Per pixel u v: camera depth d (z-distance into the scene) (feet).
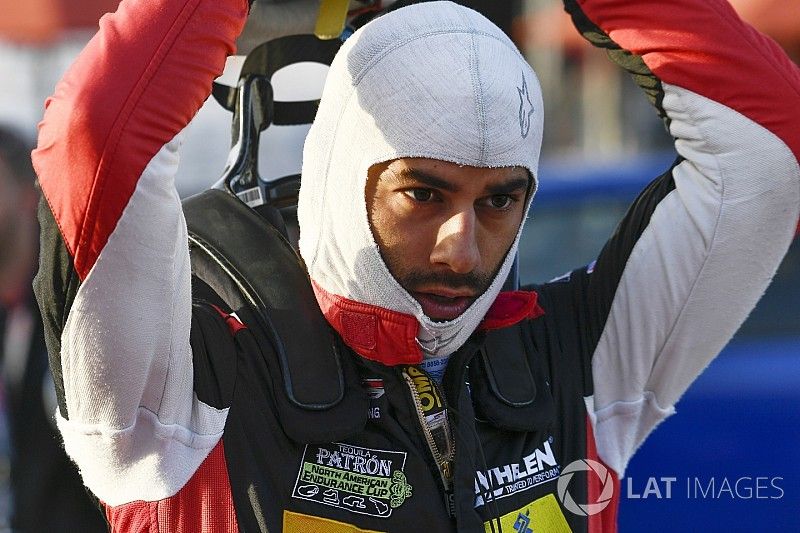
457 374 10.44
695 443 22.93
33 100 40.14
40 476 18.61
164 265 9.07
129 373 9.16
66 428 9.57
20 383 18.70
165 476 9.77
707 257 11.15
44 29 37.24
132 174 8.82
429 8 9.99
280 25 11.62
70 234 8.89
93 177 8.78
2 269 19.43
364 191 9.77
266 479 9.96
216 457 9.95
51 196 8.93
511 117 9.62
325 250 10.16
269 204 11.69
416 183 9.53
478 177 9.53
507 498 10.57
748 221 11.05
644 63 11.35
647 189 11.73
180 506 10.00
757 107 10.92
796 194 11.07
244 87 11.66
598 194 25.43
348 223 9.91
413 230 9.68
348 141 9.88
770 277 11.44
